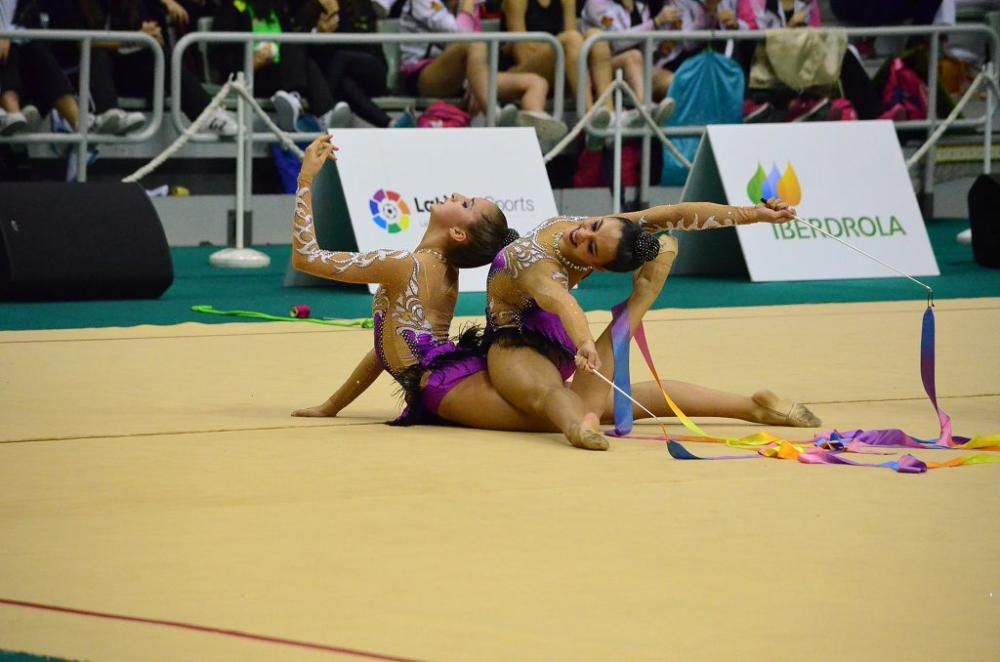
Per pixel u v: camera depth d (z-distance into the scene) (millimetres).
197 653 6918
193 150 34125
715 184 27609
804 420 12781
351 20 33344
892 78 36969
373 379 13242
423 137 25516
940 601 7684
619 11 35000
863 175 28016
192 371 16125
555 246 12367
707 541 8867
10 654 6895
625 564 8352
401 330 12836
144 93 32625
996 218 28656
